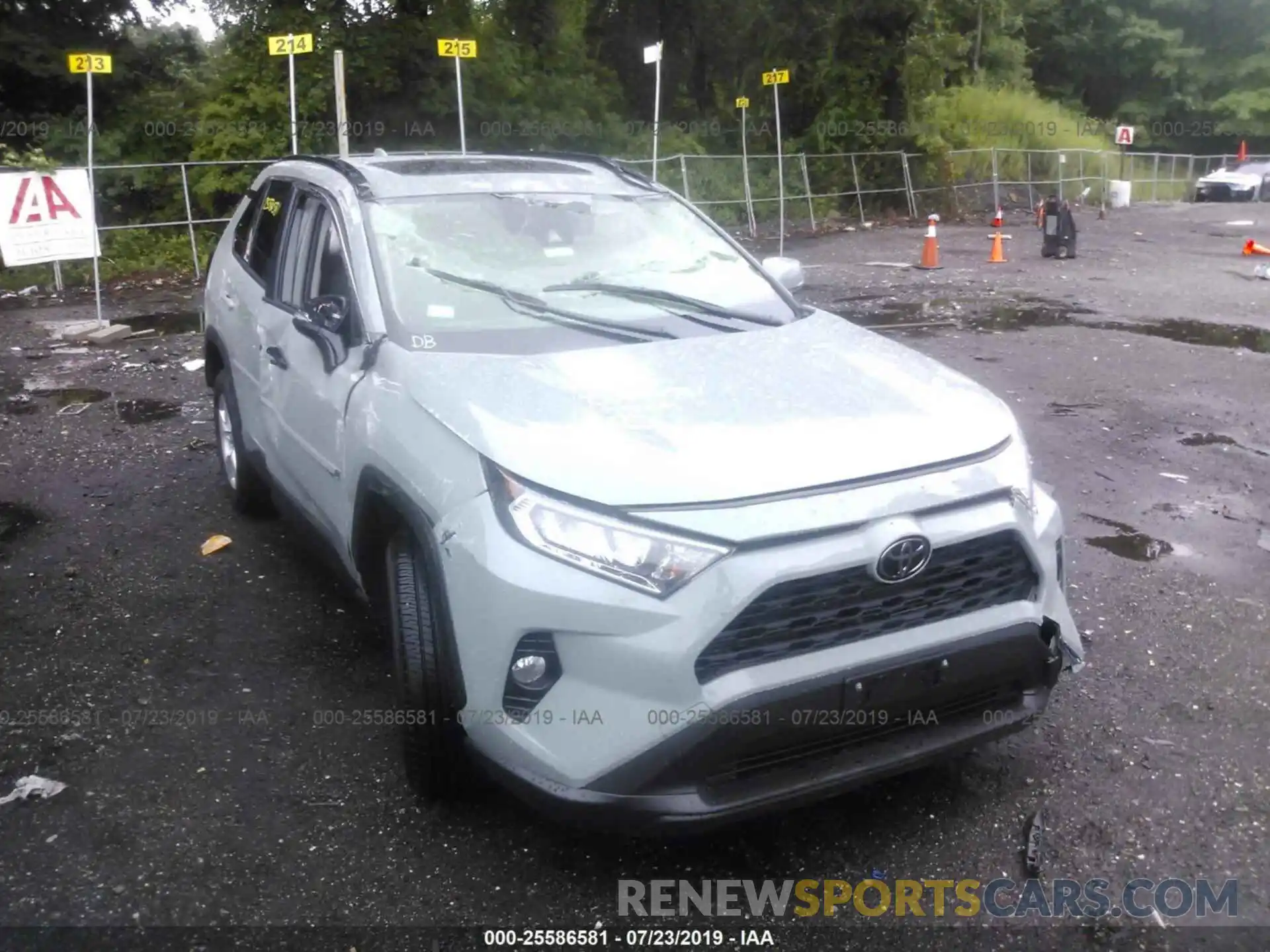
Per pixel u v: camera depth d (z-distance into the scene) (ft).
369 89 67.77
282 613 16.57
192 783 12.46
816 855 11.30
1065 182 96.32
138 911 10.49
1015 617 10.82
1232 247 66.39
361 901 10.64
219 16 67.62
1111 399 29.09
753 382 11.80
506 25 81.82
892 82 84.79
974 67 113.09
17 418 27.71
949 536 10.30
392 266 13.79
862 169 84.94
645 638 9.61
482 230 14.64
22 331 39.86
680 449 10.35
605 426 10.72
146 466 23.54
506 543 10.12
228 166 62.69
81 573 18.07
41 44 62.54
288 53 47.60
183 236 61.31
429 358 12.33
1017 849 11.37
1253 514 20.84
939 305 44.47
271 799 12.16
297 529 16.08
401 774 12.58
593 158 17.53
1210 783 12.42
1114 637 15.89
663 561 9.66
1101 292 47.65
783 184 72.90
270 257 17.63
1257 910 10.52
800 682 9.79
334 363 13.55
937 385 12.23
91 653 15.40
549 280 14.19
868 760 10.49
